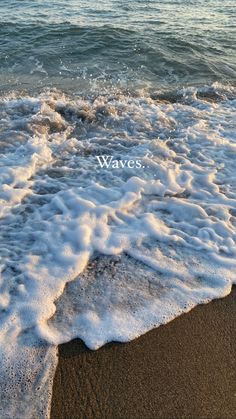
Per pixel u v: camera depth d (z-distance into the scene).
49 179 4.56
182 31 11.60
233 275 3.37
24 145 5.21
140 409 2.45
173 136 5.75
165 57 9.33
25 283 3.16
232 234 3.83
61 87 7.55
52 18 12.32
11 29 10.59
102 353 2.73
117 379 2.59
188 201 4.28
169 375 2.63
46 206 4.08
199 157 5.15
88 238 3.62
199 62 9.20
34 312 2.93
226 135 5.80
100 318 2.94
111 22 12.30
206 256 3.55
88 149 5.28
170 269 3.39
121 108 6.63
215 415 2.44
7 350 2.68
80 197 4.17
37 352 2.69
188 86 8.00
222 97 7.43
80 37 10.24
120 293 3.15
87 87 7.62
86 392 2.51
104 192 4.28
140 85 7.91
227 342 2.86
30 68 8.48
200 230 3.86
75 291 3.15
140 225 3.85
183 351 2.78
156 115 6.42
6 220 3.87
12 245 3.55
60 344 2.76
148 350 2.77
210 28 12.26
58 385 2.54
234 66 9.15
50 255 3.44
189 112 6.62
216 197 4.38
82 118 6.21
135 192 4.29
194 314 3.04
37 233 3.69
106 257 3.48
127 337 2.82
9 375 2.55
